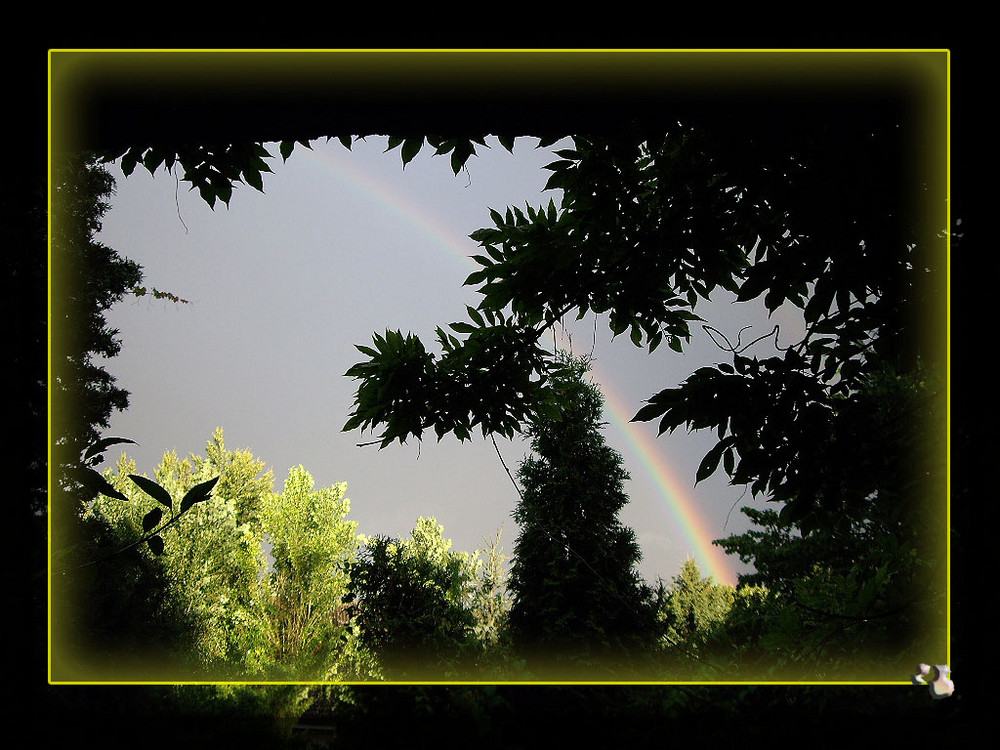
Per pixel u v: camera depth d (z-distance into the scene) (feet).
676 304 11.46
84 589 4.23
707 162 9.61
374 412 10.85
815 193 8.14
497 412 11.30
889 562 5.57
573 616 33.17
